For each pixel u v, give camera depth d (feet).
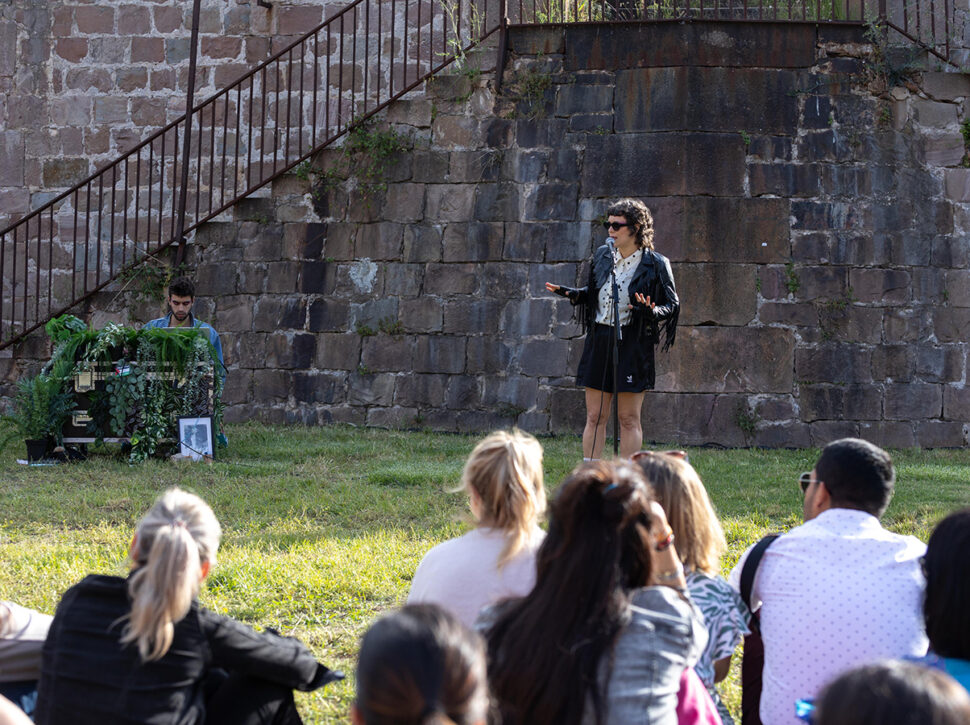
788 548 10.01
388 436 30.91
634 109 32.09
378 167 33.83
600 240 31.94
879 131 31.96
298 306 34.12
